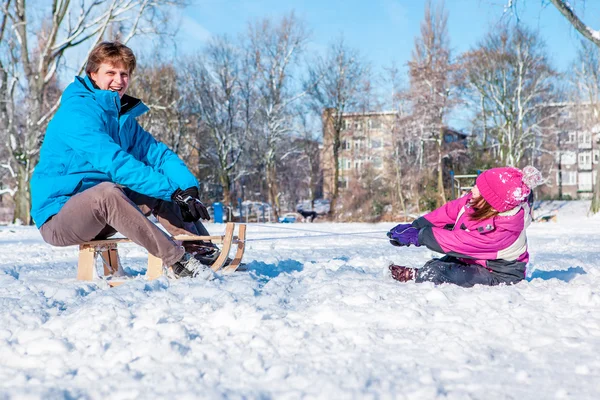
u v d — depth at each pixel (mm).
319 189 55781
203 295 2975
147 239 3467
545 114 37406
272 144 37500
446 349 2033
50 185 3695
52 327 2305
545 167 41094
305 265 4730
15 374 1821
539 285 3365
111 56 3795
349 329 2281
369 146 37250
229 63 36406
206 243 4164
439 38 35781
